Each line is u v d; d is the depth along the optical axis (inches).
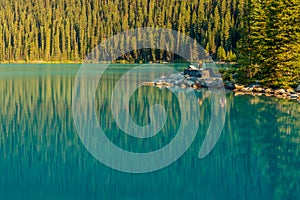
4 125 1236.5
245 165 815.7
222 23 4170.8
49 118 1338.6
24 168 831.7
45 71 3690.9
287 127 1099.3
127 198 673.6
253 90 1811.0
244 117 1238.3
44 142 1036.5
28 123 1262.3
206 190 701.3
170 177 767.7
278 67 1736.0
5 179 770.8
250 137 1013.2
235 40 4151.1
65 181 754.8
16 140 1059.3
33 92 2031.3
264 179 741.3
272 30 1756.9
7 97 1851.6
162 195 684.7
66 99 1782.7
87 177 778.8
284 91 1707.7
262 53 1793.8
